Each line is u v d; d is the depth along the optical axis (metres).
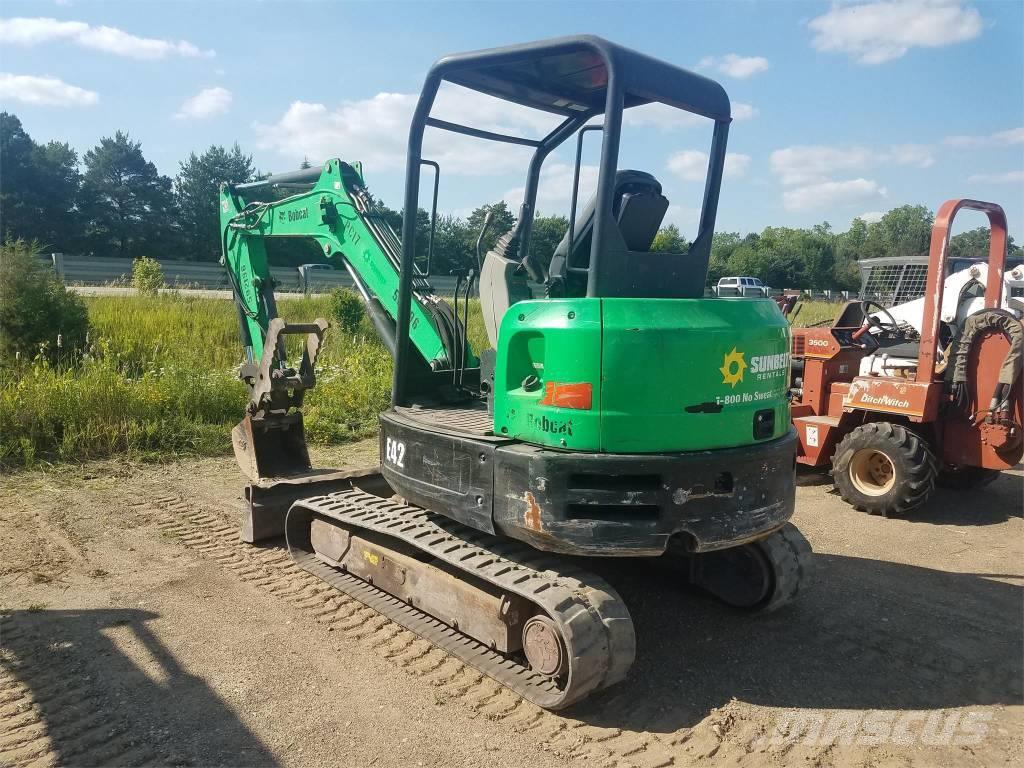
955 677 3.94
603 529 3.41
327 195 5.76
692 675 3.90
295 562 5.16
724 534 3.54
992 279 6.72
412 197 4.38
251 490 5.43
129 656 3.89
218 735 3.25
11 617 4.29
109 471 7.25
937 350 6.99
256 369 5.77
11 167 44.00
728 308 3.64
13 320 10.25
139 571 5.00
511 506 3.57
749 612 4.54
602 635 3.41
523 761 3.15
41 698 3.50
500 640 3.72
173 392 8.70
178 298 16.86
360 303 15.80
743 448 3.61
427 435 4.05
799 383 8.48
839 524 6.45
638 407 3.40
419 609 4.33
